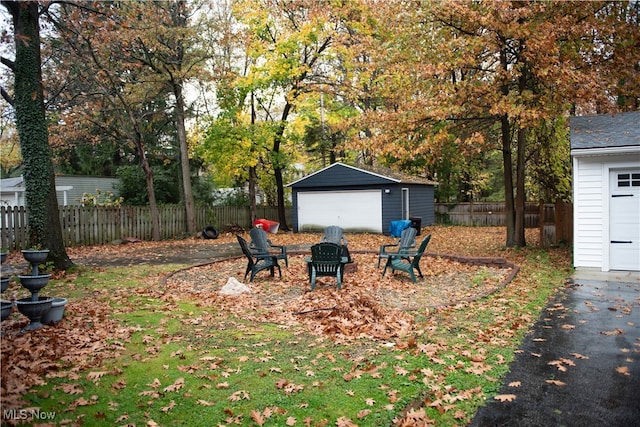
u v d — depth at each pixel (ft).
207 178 92.99
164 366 13.97
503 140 45.93
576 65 38.68
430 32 42.52
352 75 74.33
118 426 10.29
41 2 30.17
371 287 27.43
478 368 13.69
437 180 95.30
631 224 31.76
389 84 50.96
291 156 90.12
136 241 59.82
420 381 12.79
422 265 36.47
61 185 79.82
